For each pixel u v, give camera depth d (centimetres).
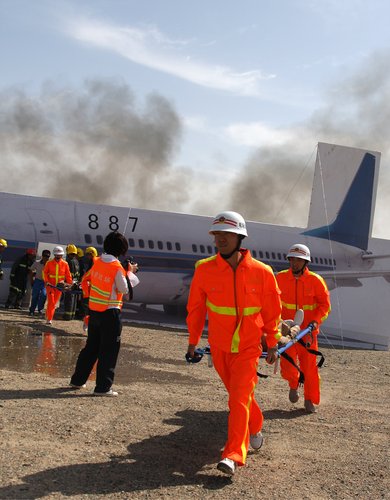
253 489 427
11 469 419
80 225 2141
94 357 708
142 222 2330
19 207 2061
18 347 1024
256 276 471
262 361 1173
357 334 3366
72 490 394
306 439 585
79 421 561
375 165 3684
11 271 1870
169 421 600
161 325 2228
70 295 1606
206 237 2489
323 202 3431
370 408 778
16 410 581
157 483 422
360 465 508
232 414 453
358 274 3322
